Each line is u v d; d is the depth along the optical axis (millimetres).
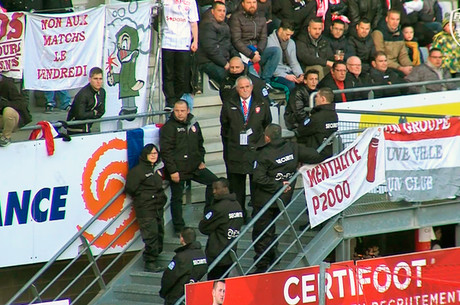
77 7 59656
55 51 50969
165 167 51344
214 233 48188
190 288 45312
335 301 48688
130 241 51625
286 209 48781
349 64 57531
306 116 55344
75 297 52250
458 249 51750
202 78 59094
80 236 49594
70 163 49844
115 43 51562
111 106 51719
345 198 50375
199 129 51781
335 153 50219
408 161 51531
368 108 56906
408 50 65438
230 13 61562
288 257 51188
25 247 49156
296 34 61969
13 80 50438
